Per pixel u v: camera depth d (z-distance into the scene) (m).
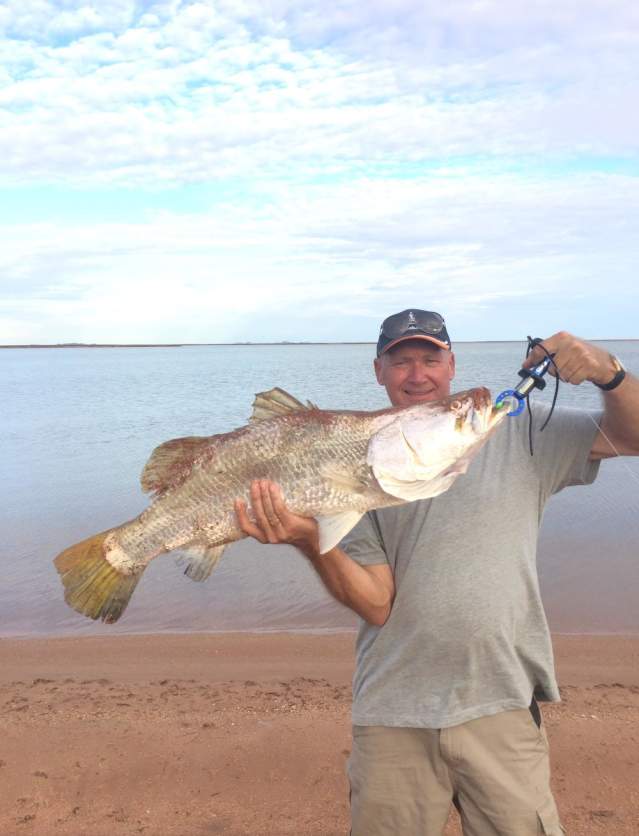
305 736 5.22
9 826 4.34
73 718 5.64
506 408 2.69
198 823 4.36
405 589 2.92
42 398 41.94
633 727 5.30
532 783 2.86
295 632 8.00
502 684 2.85
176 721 5.54
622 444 2.85
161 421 28.55
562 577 9.44
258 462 2.74
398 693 2.94
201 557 2.82
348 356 151.12
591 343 2.75
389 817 2.98
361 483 2.70
